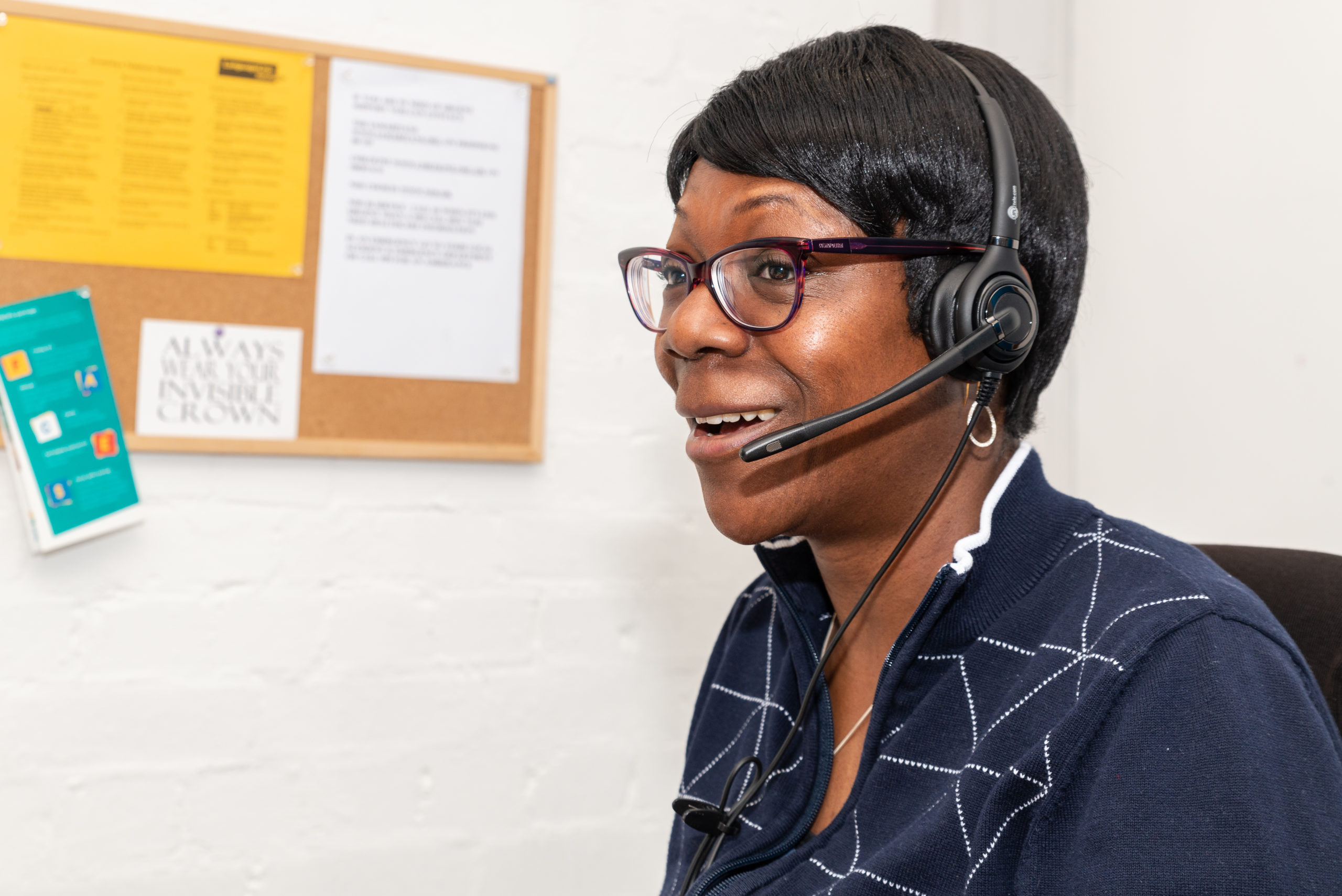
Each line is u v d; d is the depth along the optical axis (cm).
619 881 141
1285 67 112
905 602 57
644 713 144
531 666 140
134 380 125
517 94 140
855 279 50
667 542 147
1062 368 145
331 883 130
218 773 127
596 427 144
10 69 121
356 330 133
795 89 52
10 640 121
